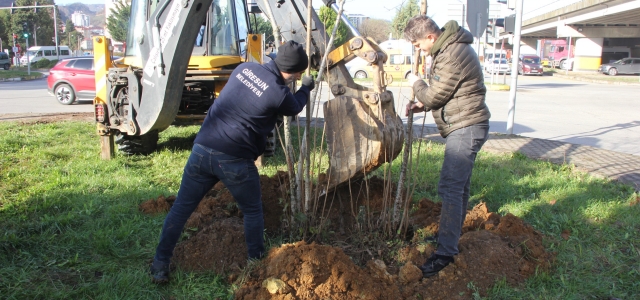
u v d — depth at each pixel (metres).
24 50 62.88
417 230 3.99
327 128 3.85
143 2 7.25
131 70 6.22
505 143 8.92
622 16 35.75
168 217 3.35
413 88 3.56
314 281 3.10
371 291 3.14
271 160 7.12
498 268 3.48
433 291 3.28
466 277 3.37
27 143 7.87
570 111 15.16
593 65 45.97
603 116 13.98
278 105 3.17
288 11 4.17
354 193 4.43
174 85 5.12
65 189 5.23
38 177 5.79
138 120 5.60
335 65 3.97
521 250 3.67
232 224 3.96
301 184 3.87
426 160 6.90
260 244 3.53
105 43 6.86
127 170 6.35
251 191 3.36
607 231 4.39
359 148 3.77
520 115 14.17
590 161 7.40
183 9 4.65
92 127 9.79
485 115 3.43
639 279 3.58
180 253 3.68
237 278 3.40
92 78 15.70
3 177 5.73
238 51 7.81
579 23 43.34
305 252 3.21
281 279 3.10
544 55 60.44
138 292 3.26
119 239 4.04
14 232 3.99
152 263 3.49
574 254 3.93
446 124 3.50
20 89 23.44
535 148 8.43
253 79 3.18
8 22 61.34
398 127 3.86
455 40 3.29
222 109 3.20
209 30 7.47
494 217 4.29
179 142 8.59
